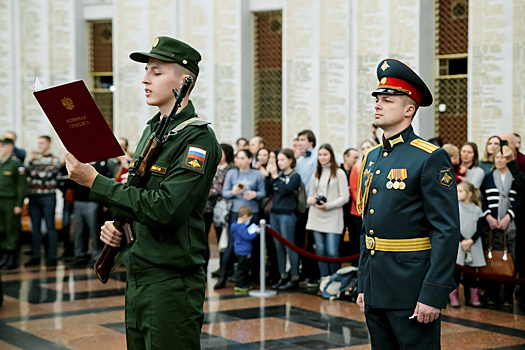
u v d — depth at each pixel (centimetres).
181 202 359
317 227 928
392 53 1280
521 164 915
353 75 1326
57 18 1623
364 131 1312
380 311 422
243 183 984
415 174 407
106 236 377
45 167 1180
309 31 1368
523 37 1156
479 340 690
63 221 1268
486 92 1191
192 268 382
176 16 1502
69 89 331
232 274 1054
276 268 995
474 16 1198
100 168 1124
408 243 409
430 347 407
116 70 1554
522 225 855
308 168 1016
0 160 1166
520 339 695
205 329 736
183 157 367
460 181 885
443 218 397
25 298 905
